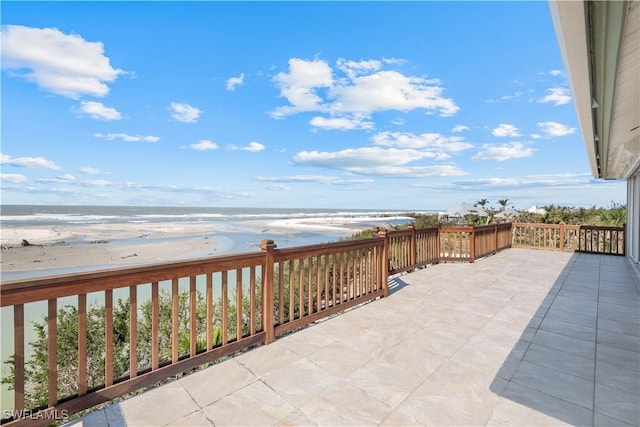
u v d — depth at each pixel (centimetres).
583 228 953
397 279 588
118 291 661
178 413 198
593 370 252
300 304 346
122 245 1357
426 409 201
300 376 244
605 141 425
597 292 498
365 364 264
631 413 195
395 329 343
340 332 335
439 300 454
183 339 353
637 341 310
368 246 443
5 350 418
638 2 150
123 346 316
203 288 691
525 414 195
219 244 1400
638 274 592
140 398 215
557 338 318
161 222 2933
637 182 691
